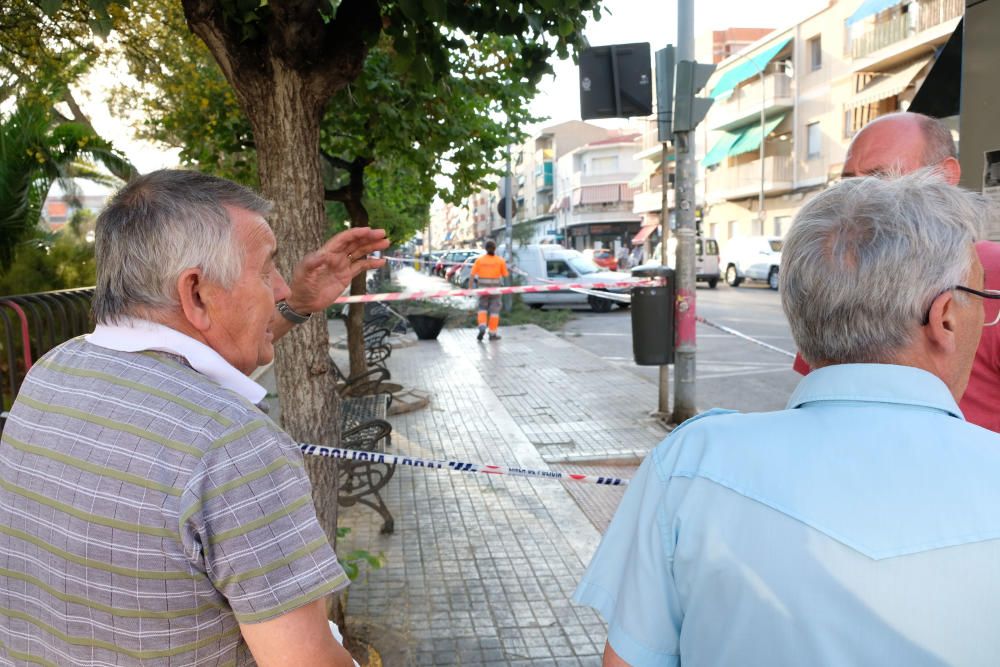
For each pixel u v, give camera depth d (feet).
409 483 18.44
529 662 10.78
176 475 3.58
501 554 14.35
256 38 8.73
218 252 4.13
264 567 3.63
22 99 20.92
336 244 6.54
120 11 17.34
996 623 2.89
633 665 3.58
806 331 3.59
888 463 3.12
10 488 3.97
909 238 3.31
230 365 4.20
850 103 94.22
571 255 65.62
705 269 89.71
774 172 107.55
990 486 3.01
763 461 3.32
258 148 8.93
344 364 36.65
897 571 2.94
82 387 3.93
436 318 46.62
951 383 3.60
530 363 36.96
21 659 4.07
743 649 3.18
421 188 24.99
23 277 20.84
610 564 3.86
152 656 3.68
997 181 9.00
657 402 27.27
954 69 12.11
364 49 8.81
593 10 11.05
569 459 20.47
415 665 10.71
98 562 3.63
